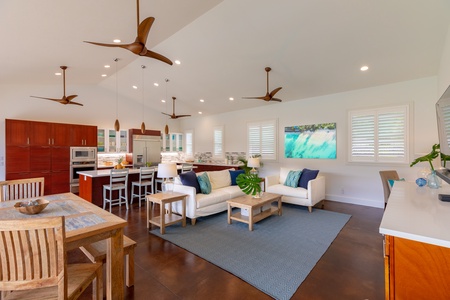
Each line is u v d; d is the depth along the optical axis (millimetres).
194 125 9336
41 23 2711
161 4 2859
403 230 1095
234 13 3496
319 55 4156
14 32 2855
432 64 3947
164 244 3090
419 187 2459
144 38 2480
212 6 3373
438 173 2439
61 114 6891
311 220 4090
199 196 4152
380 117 4867
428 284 1040
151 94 7750
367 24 3291
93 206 2158
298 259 2666
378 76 4527
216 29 3918
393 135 4707
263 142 6965
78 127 6680
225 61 4883
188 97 7375
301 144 6098
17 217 1819
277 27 3619
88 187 5062
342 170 5410
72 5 2428
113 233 1746
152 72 6098
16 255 1220
